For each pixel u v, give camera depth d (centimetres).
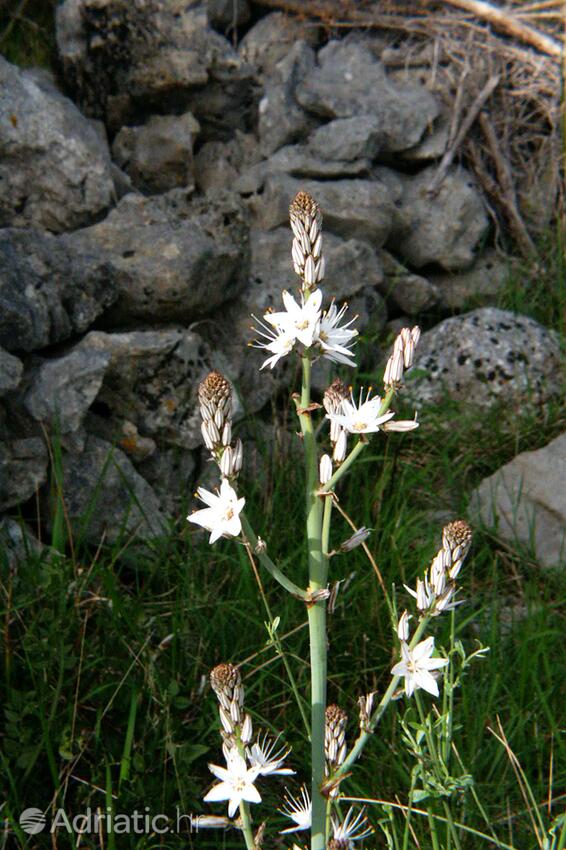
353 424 75
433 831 86
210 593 119
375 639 118
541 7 193
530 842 100
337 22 191
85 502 124
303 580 122
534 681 113
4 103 140
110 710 106
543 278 180
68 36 162
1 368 117
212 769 75
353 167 171
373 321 167
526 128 192
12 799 98
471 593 128
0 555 113
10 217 141
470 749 106
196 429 133
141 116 167
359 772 106
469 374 159
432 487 149
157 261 134
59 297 126
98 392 128
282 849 102
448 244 179
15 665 105
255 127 176
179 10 162
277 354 76
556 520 142
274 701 112
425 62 189
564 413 156
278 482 133
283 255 157
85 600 112
